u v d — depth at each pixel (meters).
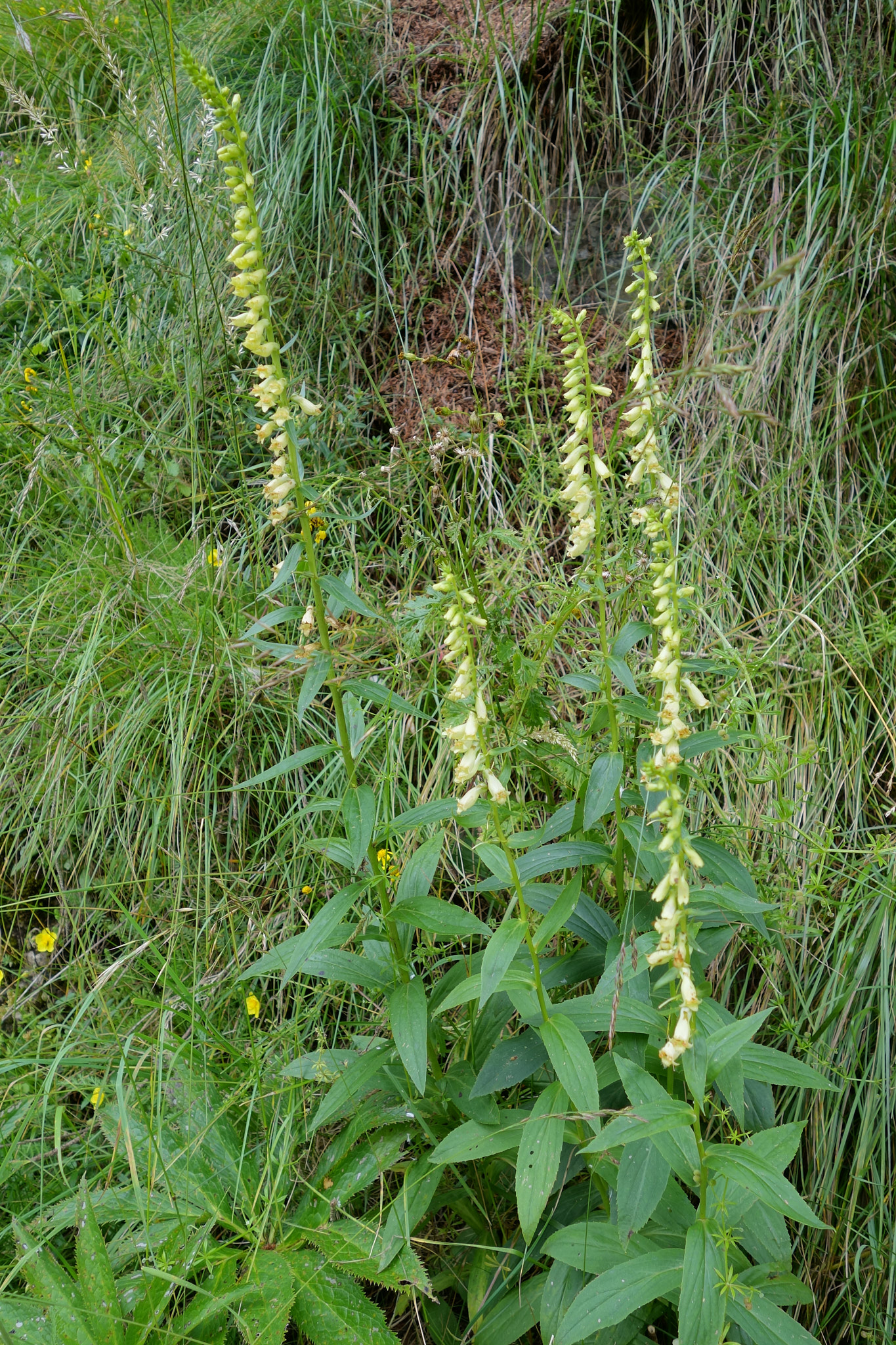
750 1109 2.27
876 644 3.19
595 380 3.84
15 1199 2.61
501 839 1.91
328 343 4.17
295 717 3.41
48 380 4.23
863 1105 2.68
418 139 4.29
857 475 3.62
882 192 3.65
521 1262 2.22
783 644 3.33
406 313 4.11
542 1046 2.17
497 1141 2.09
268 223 4.22
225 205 4.25
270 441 2.06
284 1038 2.79
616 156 4.25
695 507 3.59
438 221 4.26
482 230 4.19
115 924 3.24
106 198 4.60
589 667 3.14
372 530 3.76
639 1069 1.86
